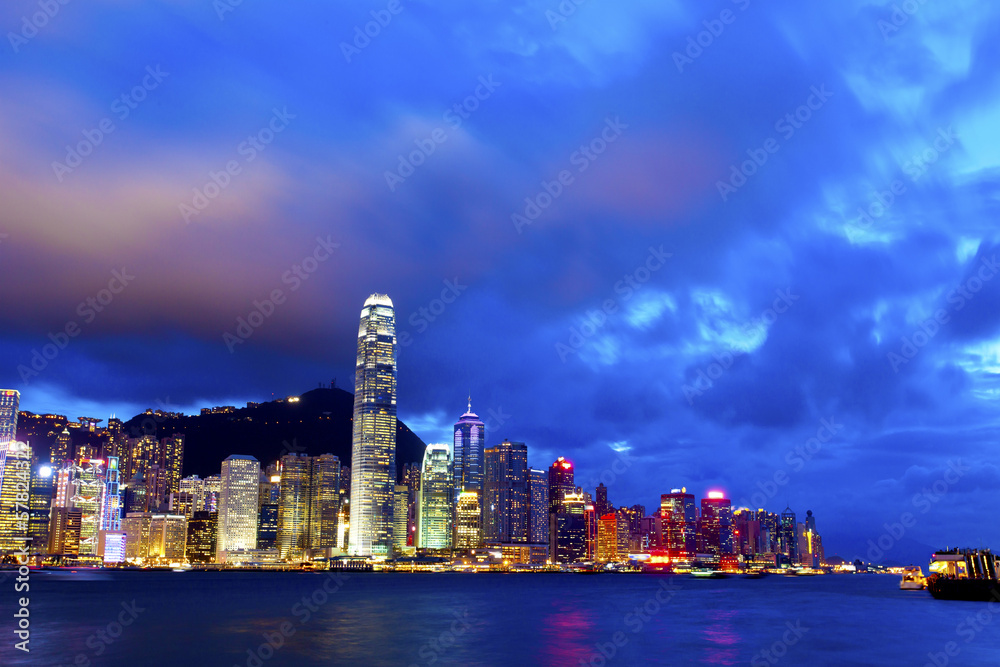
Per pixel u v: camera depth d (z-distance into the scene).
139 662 83.44
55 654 89.56
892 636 107.12
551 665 81.44
